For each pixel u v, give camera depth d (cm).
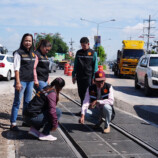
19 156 392
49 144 452
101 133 531
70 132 529
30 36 519
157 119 713
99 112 548
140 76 1402
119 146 456
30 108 455
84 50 654
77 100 950
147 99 1131
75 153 414
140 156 412
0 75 1619
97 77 522
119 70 2588
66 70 2680
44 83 580
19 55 514
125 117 687
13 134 498
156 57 1336
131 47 2512
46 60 586
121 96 1189
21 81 520
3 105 771
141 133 541
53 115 451
